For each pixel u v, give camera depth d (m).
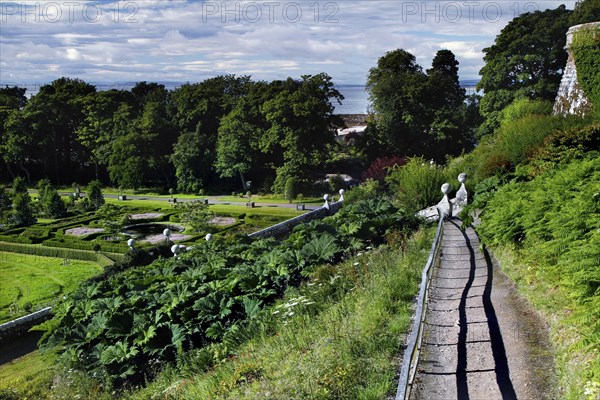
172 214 50.03
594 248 7.89
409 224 20.83
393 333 9.55
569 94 29.56
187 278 16.95
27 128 74.69
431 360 8.59
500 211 13.57
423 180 25.05
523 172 19.47
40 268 33.91
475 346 8.84
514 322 9.48
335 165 67.25
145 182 72.56
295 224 32.12
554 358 7.88
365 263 14.83
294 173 61.28
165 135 75.06
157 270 19.55
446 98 66.00
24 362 19.52
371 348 8.98
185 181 68.06
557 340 8.24
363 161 67.56
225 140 66.62
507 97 51.94
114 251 36.25
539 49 50.94
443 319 10.20
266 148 64.44
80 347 15.19
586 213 9.59
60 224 47.28
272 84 69.75
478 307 10.54
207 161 68.44
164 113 78.62
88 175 80.38
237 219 47.97
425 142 64.56
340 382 8.07
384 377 8.02
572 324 8.13
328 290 13.80
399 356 8.74
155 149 72.38
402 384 6.06
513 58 51.69
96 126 75.19
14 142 73.12
